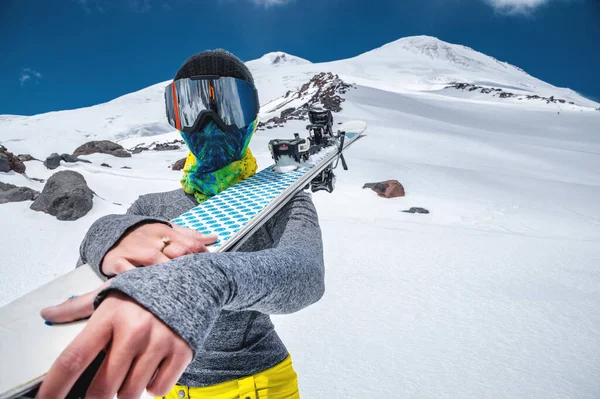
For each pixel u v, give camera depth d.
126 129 139.88
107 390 0.51
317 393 5.03
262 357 1.43
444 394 5.01
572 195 20.62
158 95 182.12
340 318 7.03
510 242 11.88
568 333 6.55
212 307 0.61
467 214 16.36
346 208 16.69
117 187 19.88
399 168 23.45
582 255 10.84
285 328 6.70
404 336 6.42
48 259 10.95
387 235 12.30
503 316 7.14
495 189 20.98
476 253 10.77
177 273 0.60
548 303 7.72
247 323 1.41
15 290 9.20
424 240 11.80
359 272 9.27
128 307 0.55
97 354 0.53
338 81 63.75
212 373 1.38
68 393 0.54
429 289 8.34
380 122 44.41
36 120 151.88
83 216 13.79
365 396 4.96
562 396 4.99
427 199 17.88
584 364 5.68
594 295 8.10
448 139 37.12
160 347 0.54
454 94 98.94
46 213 13.62
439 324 6.84
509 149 35.41
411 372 5.46
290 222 1.32
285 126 40.28
